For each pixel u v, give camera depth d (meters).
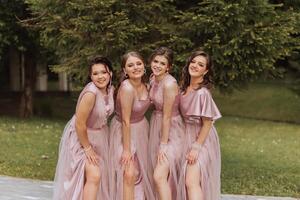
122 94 5.56
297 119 19.48
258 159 11.50
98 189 5.62
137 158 5.74
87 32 9.17
